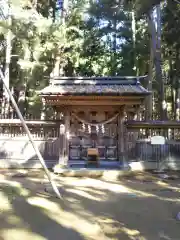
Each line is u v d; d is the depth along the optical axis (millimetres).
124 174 8609
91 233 4031
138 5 9266
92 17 17922
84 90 8305
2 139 10031
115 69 20078
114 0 13781
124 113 9148
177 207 5391
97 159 9031
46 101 8617
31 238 3801
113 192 6594
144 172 9438
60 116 10188
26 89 19547
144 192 6625
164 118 13758
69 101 8602
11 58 17344
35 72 15789
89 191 6625
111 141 9461
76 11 16406
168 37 16281
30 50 14438
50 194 6148
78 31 16672
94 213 4953
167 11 15578
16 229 4094
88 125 9430
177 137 9984
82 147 9414
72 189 6777
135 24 21062
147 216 4844
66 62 18828
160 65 14555
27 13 12812
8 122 9938
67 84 9195
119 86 8914
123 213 4992
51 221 4461
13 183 7176
